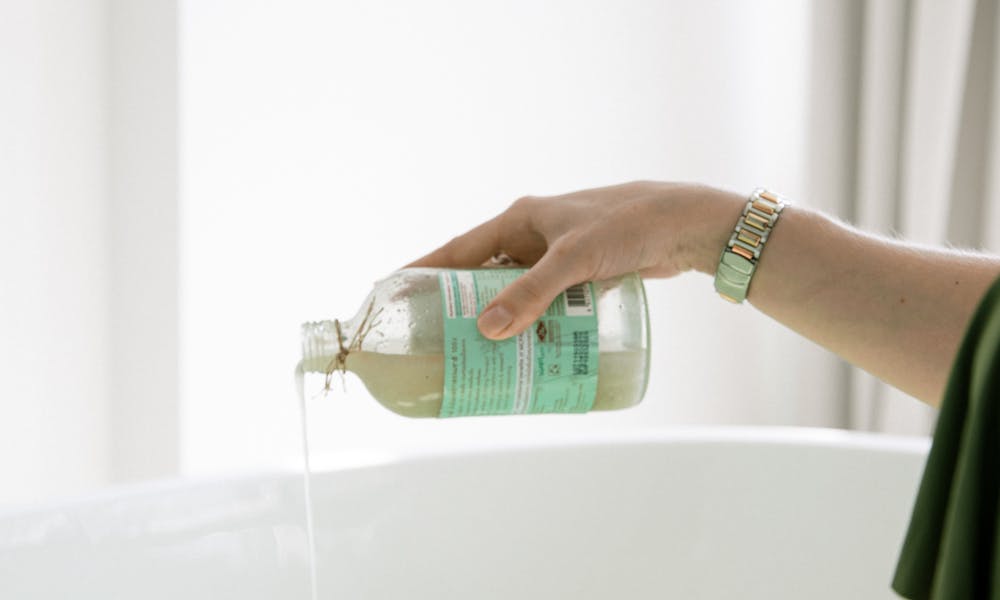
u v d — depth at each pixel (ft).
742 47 6.72
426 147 5.85
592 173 6.33
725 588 4.23
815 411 6.95
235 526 3.86
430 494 4.09
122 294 5.25
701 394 6.83
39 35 4.80
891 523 4.18
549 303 3.04
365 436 5.96
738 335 6.91
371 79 5.65
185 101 5.03
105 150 5.17
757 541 4.24
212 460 5.38
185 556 3.80
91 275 5.15
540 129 6.16
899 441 4.25
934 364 3.00
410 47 5.75
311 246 5.57
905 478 4.17
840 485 4.22
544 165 6.19
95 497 3.73
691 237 3.15
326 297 5.65
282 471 3.94
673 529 4.25
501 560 4.15
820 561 4.22
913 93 6.22
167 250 5.12
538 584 4.17
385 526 4.03
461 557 4.11
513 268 3.19
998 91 6.18
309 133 5.50
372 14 5.62
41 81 4.83
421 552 4.07
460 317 3.05
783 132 6.89
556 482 4.19
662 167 6.55
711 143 6.70
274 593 3.89
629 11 6.33
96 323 5.20
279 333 5.54
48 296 4.94
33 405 4.92
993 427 2.18
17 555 3.59
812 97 6.64
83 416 5.18
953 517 2.19
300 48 5.42
